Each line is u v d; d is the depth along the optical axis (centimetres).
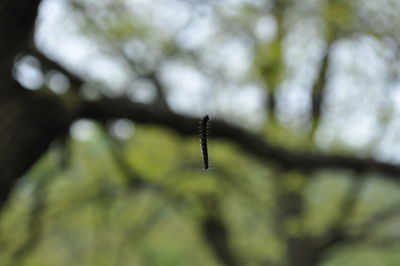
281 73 1053
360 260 1714
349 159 748
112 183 983
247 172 1073
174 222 1320
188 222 1350
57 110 604
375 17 1030
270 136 930
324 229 1441
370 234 1491
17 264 931
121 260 1085
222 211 1301
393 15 1027
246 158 1044
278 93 1225
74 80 673
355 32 1051
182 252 1412
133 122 657
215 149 1048
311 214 1324
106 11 948
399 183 773
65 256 1044
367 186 1393
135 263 1206
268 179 1090
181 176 934
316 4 1033
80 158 966
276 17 1059
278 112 1234
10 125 579
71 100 612
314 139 952
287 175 980
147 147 898
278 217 1298
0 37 531
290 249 1522
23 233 910
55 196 976
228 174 1058
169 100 1123
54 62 665
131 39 1052
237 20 1127
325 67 1205
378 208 1450
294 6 1055
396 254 1661
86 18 930
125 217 1052
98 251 1063
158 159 881
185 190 938
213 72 1259
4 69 557
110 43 1047
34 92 588
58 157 853
